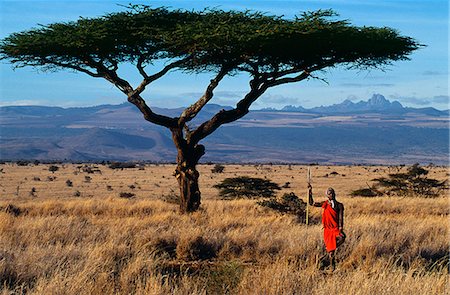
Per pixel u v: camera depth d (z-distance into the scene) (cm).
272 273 979
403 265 1262
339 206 1282
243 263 1284
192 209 2444
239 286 930
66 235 1580
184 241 1404
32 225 1723
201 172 11688
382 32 2405
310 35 2225
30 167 14175
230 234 1572
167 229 1755
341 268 1191
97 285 919
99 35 2233
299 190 6756
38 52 2339
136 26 2327
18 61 2430
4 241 1430
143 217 2283
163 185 8662
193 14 2450
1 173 11275
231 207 2792
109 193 7075
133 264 1098
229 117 2459
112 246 1307
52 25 2384
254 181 4981
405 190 5025
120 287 948
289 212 2486
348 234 1544
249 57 2314
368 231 1631
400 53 2498
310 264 1207
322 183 8481
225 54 2309
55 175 10875
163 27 2345
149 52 2389
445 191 5553
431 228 1794
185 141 2459
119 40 2308
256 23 2334
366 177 9912
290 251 1347
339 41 2294
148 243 1388
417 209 2939
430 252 1416
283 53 2330
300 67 2453
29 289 953
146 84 2439
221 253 1393
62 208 2627
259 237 1541
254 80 2462
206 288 937
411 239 1552
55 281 912
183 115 2441
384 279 947
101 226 1808
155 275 1049
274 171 12400
